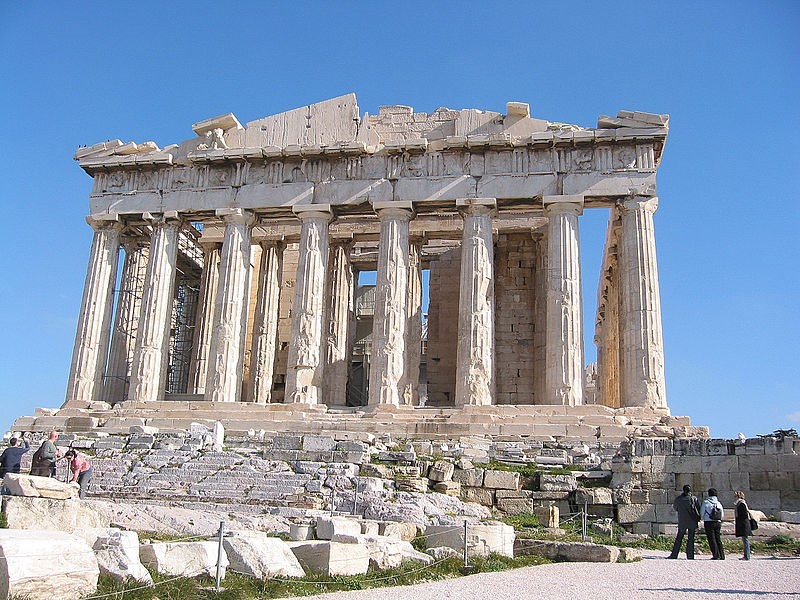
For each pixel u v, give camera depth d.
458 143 40.94
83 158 44.97
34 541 11.61
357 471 26.92
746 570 17.91
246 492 25.38
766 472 26.25
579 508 26.47
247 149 42.78
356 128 43.34
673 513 26.17
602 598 14.15
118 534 13.66
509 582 16.05
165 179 44.16
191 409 39.78
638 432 34.19
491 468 28.45
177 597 12.91
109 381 46.31
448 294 48.75
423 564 17.52
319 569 15.86
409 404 42.09
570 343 38.19
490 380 38.62
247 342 49.75
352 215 44.44
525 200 40.62
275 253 49.03
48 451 21.81
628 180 39.78
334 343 46.22
